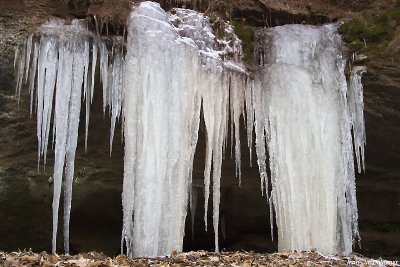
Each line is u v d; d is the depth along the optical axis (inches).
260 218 406.6
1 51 338.0
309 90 369.7
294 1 404.8
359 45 376.2
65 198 333.1
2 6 345.1
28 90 340.5
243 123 371.2
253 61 378.9
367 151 387.5
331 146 366.9
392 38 375.9
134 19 346.6
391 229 417.4
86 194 364.2
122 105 344.5
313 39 382.3
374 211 411.8
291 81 368.2
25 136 345.7
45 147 332.8
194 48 353.7
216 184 352.2
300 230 354.9
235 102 362.3
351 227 374.3
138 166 329.1
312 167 362.0
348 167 372.5
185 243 422.3
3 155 347.6
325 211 361.1
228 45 374.6
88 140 354.3
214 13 389.1
